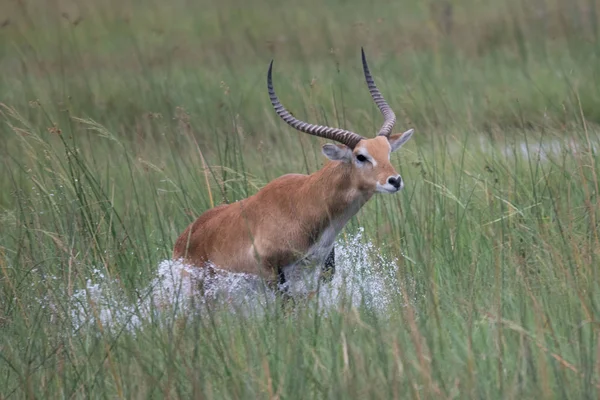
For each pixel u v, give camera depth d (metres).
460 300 19.80
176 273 24.41
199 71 52.25
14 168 35.59
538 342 17.19
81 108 44.16
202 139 39.59
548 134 32.25
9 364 18.98
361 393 16.19
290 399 16.69
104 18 70.12
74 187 26.75
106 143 37.94
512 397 15.70
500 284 21.08
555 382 16.38
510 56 50.03
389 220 25.06
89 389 18.22
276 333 19.05
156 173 32.81
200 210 28.25
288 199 22.97
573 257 21.47
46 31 66.81
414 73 47.31
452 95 42.22
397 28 60.00
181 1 78.56
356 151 22.66
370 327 18.55
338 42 57.38
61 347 19.70
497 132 33.03
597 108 39.31
